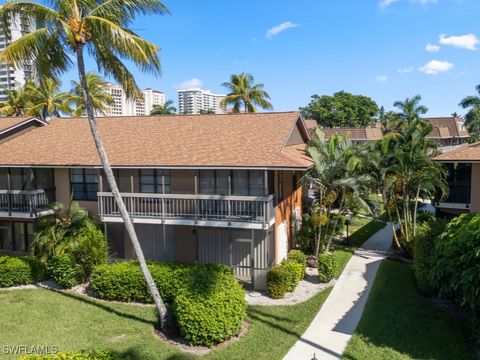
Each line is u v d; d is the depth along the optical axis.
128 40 12.82
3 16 12.91
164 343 13.55
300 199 26.95
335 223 22.38
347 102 100.50
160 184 20.92
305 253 22.86
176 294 15.54
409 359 12.00
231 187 19.94
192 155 19.58
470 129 52.31
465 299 11.75
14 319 15.20
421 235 17.33
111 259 20.16
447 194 20.59
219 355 12.64
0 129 24.44
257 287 18.52
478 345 12.37
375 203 23.11
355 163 20.31
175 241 20.94
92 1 13.42
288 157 18.69
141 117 25.83
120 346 13.16
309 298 17.25
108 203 19.67
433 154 23.45
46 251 18.95
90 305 16.67
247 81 52.47
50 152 22.25
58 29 13.41
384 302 16.25
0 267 18.88
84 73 13.70
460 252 12.24
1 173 23.09
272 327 14.52
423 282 16.58
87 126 25.36
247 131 21.59
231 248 20.25
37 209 21.20
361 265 21.31
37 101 46.34
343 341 13.33
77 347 13.04
